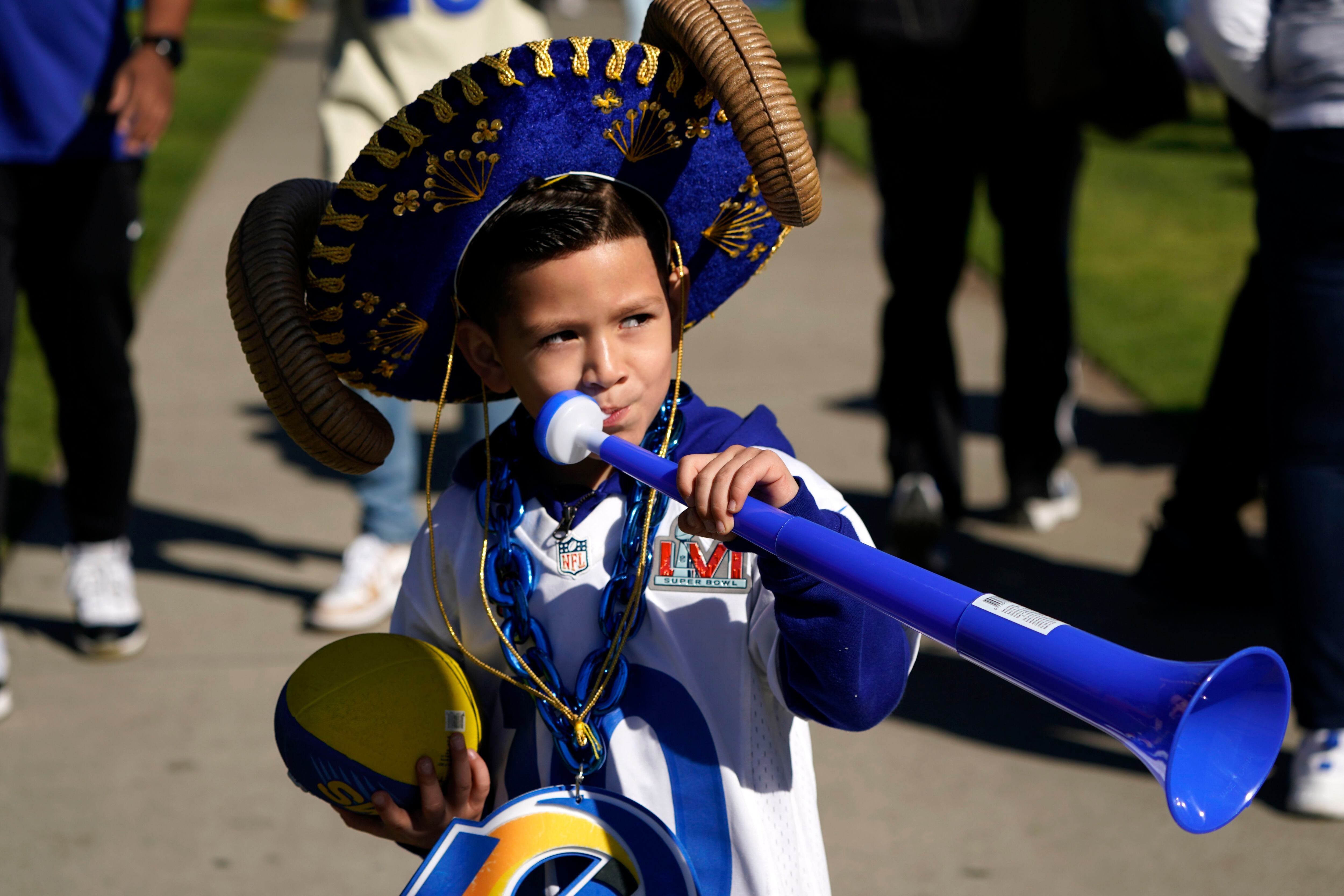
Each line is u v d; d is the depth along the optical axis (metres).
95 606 3.77
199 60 19.73
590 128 1.46
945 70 3.91
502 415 3.71
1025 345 4.39
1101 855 2.92
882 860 2.91
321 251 1.48
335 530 4.73
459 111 1.41
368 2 3.66
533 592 1.57
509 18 3.72
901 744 3.37
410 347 1.62
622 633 1.51
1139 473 5.06
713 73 1.41
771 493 1.36
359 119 3.72
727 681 1.54
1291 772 3.02
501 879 1.42
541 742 1.57
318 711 1.56
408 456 3.97
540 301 1.44
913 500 4.09
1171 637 3.80
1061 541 4.48
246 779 3.25
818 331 6.95
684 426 1.61
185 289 7.81
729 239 1.64
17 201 3.47
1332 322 2.77
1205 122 14.20
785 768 1.58
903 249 4.10
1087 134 13.30
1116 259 8.40
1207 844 2.93
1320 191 2.76
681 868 1.45
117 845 2.98
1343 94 2.74
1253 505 4.69
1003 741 3.38
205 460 5.36
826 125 13.39
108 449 3.71
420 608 1.68
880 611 1.30
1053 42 3.83
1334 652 2.88
